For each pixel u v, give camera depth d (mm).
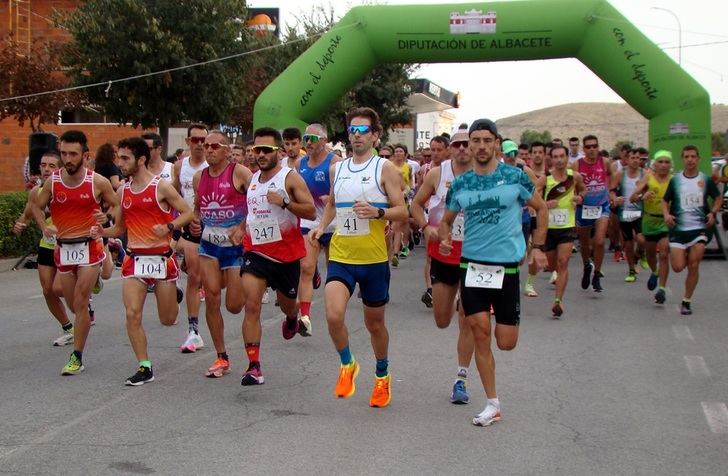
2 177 29250
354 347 8539
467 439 5586
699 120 16438
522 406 6379
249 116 27500
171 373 7422
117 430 5766
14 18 28266
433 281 6676
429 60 17641
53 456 5227
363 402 6484
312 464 5090
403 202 6109
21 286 13273
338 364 7758
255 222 6910
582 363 7820
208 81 22219
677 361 7930
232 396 6652
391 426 5863
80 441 5523
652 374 7414
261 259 6945
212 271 7258
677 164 16516
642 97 16703
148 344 8695
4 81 21500
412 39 17281
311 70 17578
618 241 16391
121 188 7098
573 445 5480
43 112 21969
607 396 6680
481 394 6746
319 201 9445
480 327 5812
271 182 6848
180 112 22359
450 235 6137
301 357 8062
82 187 7277
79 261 7352
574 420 6035
